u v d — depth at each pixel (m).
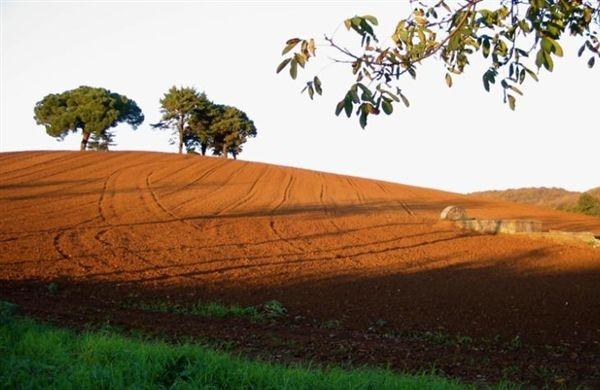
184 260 21.69
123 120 89.94
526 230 32.97
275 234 29.75
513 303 17.62
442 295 18.27
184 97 87.12
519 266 24.31
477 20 4.74
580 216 50.06
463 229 34.38
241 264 21.61
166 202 38.88
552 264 25.11
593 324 15.59
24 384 6.04
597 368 10.83
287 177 58.53
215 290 17.06
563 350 12.88
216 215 35.03
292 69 4.33
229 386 6.50
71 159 56.69
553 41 4.13
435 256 26.05
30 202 34.59
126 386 6.17
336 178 62.28
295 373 7.00
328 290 18.08
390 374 7.82
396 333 13.60
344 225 34.47
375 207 44.94
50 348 7.48
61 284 16.39
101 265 19.70
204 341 10.20
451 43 4.66
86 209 33.50
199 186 48.09
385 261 24.27
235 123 89.00
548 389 8.92
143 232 27.47
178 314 13.35
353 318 14.83
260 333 11.51
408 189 59.75
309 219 36.16
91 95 86.00
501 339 13.73
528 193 111.25
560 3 4.59
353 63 4.62
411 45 4.75
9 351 7.24
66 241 23.86
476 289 19.41
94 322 10.97
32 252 21.16
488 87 4.87
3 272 17.48
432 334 13.71
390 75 4.75
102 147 89.38
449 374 9.34
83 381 6.16
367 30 4.19
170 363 6.86
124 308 13.62
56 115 85.88
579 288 20.23
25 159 54.53
